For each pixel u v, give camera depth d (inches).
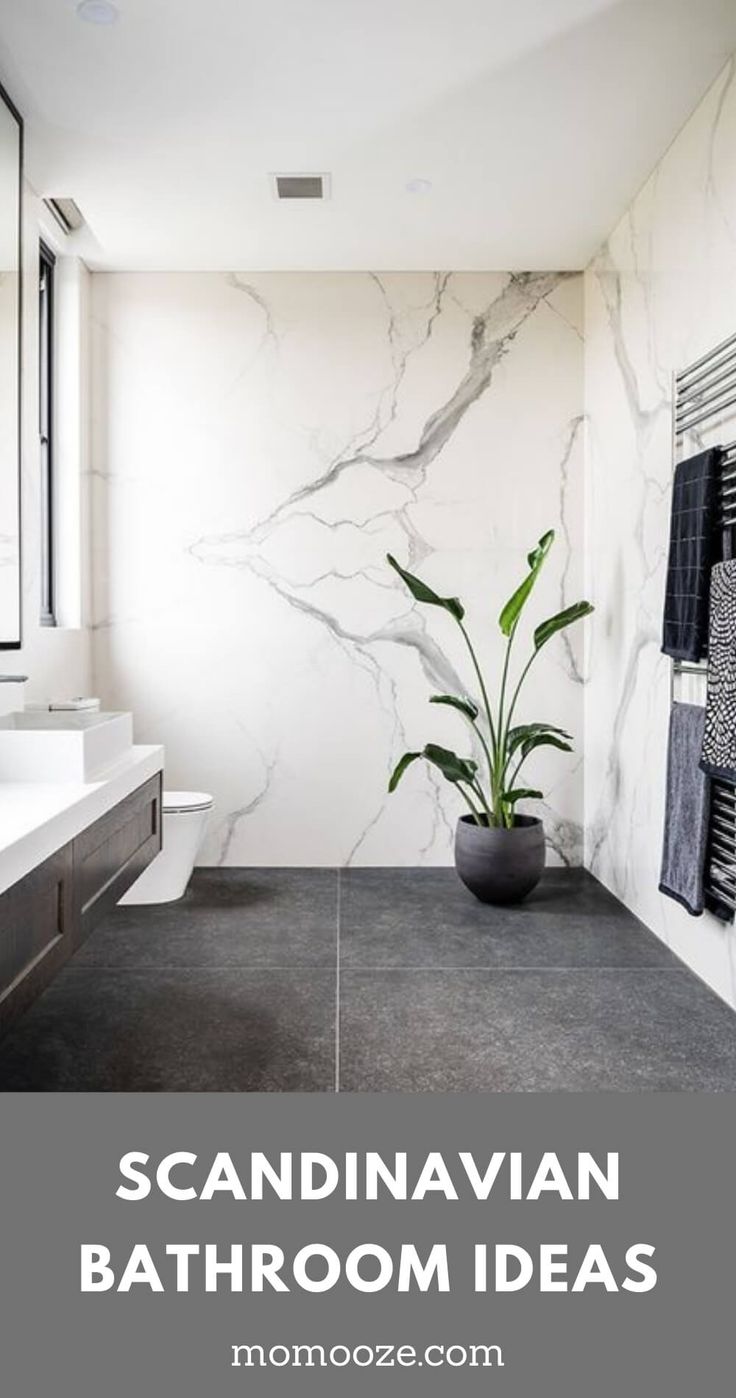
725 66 110.8
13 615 127.6
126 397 171.0
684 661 123.6
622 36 105.9
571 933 139.5
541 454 172.1
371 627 172.9
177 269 169.3
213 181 137.6
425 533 172.4
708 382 115.4
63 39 106.7
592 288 166.4
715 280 114.3
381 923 143.8
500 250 162.1
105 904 98.5
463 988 118.1
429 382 171.3
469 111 119.9
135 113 120.9
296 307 170.9
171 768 173.6
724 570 105.0
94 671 172.6
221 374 171.0
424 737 173.9
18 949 72.9
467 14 102.0
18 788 95.8
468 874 152.2
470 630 173.2
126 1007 111.6
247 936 137.6
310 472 171.6
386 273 171.0
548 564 172.9
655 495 135.9
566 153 129.8
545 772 174.9
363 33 105.2
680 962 127.6
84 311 167.3
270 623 172.9
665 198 130.4
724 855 110.0
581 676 173.8
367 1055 98.9
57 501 165.3
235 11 101.7
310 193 141.2
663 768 134.3
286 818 174.4
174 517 171.8
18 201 122.2
